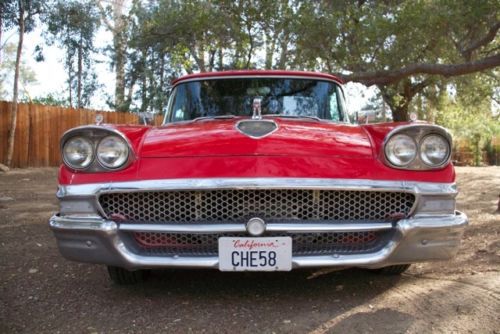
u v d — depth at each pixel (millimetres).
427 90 19578
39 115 14422
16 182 10938
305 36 9023
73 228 2820
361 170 2828
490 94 17625
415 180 2859
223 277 3584
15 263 4109
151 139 2986
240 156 2799
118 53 22297
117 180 2822
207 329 2676
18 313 2963
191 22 10742
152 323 2779
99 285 3492
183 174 2773
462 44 9500
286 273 3658
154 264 2766
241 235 2764
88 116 16047
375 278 3555
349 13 8969
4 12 14008
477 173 16844
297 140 2902
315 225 2742
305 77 4320
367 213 2857
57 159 15031
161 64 20750
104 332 2668
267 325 2713
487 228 5332
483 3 7762
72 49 18984
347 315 2838
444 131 2887
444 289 3287
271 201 2795
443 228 2830
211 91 4293
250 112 4125
